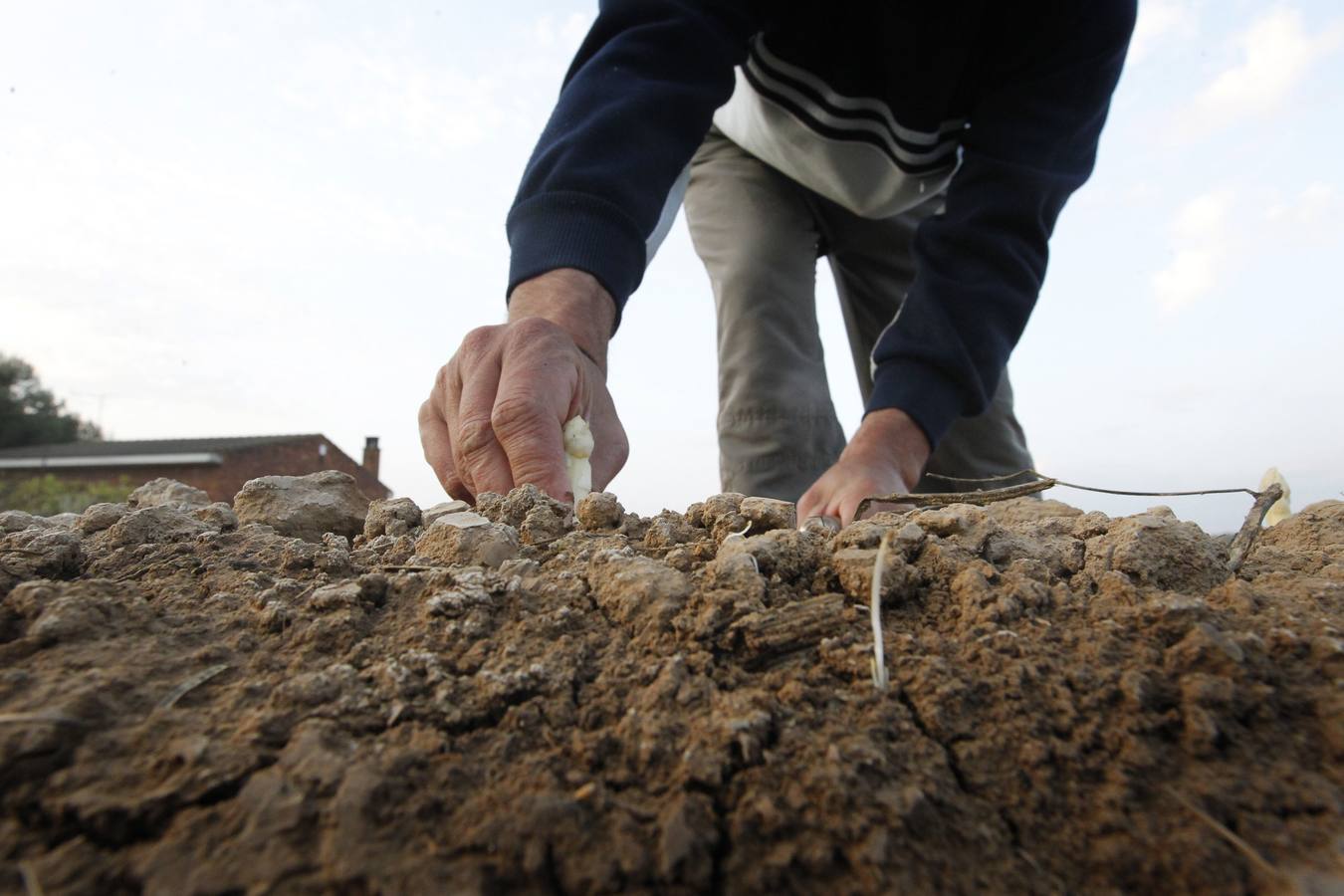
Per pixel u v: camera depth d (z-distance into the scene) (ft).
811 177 2.35
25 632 0.70
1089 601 0.76
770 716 0.59
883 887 0.48
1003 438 2.57
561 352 1.31
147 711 0.60
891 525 0.91
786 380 2.42
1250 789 0.56
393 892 0.45
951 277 1.83
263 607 0.77
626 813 0.52
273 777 0.53
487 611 0.75
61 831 0.50
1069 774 0.57
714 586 0.77
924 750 0.58
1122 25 1.78
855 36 2.00
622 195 1.49
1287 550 1.05
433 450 1.50
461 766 0.55
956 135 2.16
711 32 1.71
